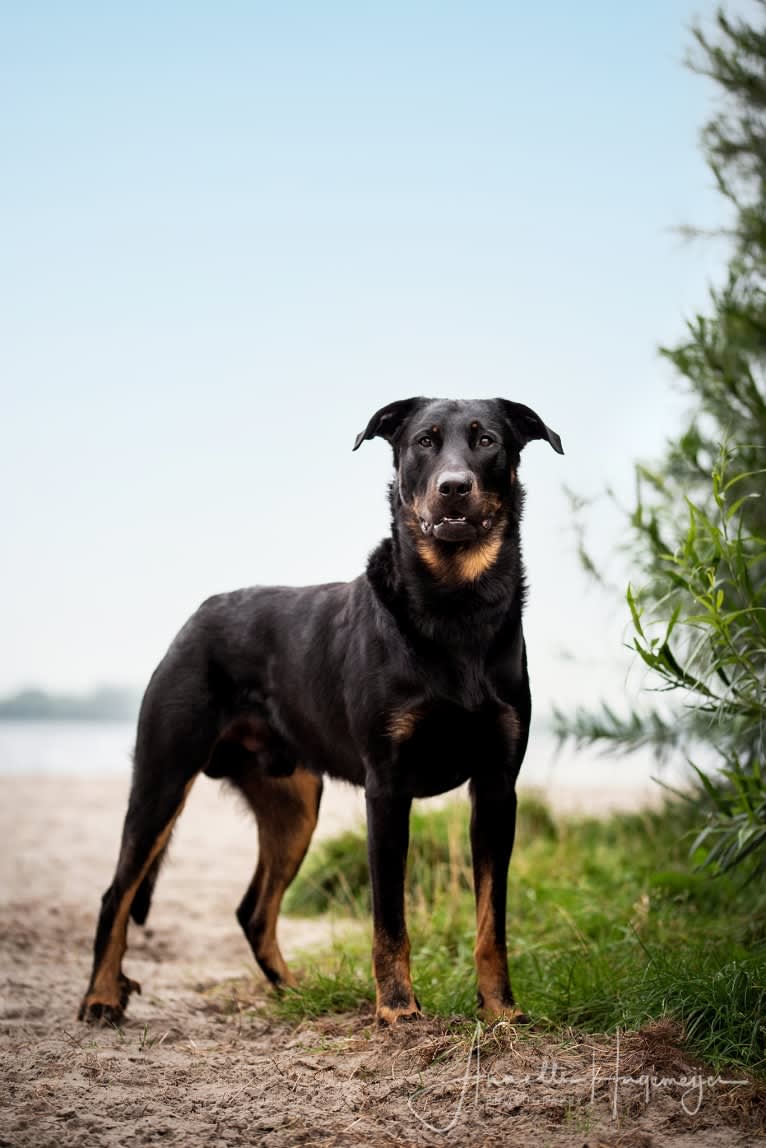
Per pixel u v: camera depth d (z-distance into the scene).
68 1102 3.61
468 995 4.61
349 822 10.27
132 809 5.18
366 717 4.43
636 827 8.30
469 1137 3.25
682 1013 3.96
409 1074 3.75
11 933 7.04
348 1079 3.79
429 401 4.75
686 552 4.32
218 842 11.70
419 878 7.30
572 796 12.96
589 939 5.55
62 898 8.42
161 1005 5.27
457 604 4.31
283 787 5.59
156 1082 3.85
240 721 5.30
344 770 4.87
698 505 5.77
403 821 4.41
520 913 6.55
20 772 20.62
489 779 4.44
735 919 5.46
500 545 4.41
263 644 5.20
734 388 5.51
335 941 6.23
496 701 4.34
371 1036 4.21
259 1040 4.57
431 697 4.30
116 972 4.98
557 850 8.02
